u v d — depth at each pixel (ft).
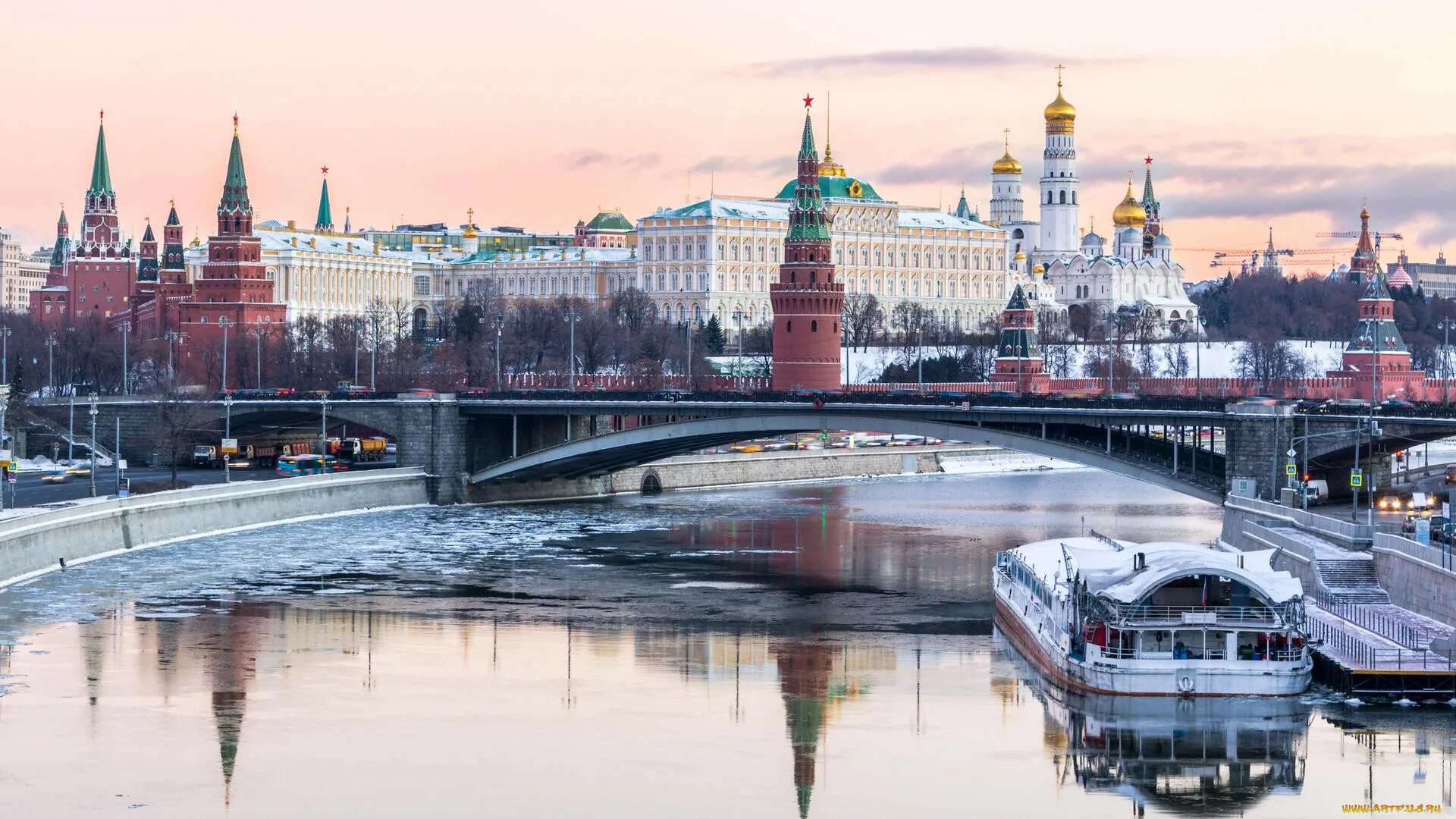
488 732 618.85
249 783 568.00
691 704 651.66
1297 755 578.66
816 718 629.92
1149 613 624.59
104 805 549.95
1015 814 538.47
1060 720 620.08
